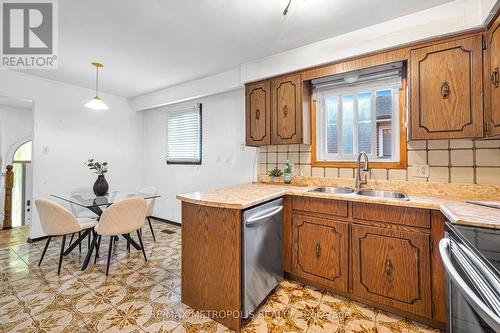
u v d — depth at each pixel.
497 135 1.48
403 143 2.12
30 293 1.96
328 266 1.95
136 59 2.69
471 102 1.62
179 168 4.04
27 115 4.55
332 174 2.49
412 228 1.62
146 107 4.16
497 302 0.70
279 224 2.08
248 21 1.95
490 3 1.44
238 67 2.93
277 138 2.53
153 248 2.99
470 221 1.16
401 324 1.61
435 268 1.54
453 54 1.69
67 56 2.61
